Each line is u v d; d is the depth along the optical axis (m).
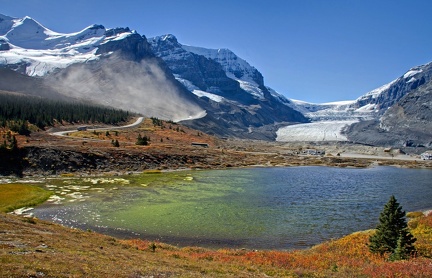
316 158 193.62
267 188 84.88
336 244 36.44
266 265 27.33
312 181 102.94
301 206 63.62
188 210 57.31
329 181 104.88
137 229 45.59
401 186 97.19
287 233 45.94
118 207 57.78
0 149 95.06
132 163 116.19
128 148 133.00
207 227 47.66
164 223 48.88
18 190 65.50
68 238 28.77
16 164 93.88
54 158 101.00
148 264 22.98
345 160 190.00
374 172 142.50
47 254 20.70
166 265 23.56
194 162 137.75
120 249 28.52
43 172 94.38
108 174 100.56
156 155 130.12
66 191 70.81
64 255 21.22
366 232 40.94
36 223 34.34
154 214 53.78
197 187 82.38
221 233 45.16
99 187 77.25
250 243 41.41
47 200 61.59
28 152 99.62
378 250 31.28
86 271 18.19
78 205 58.38
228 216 54.12
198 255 30.41
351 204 66.88
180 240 41.75
